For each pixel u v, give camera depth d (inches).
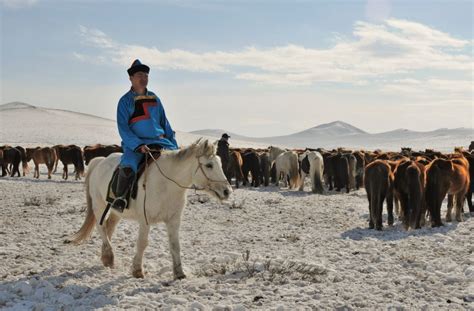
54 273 301.0
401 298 248.5
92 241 404.8
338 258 346.9
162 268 306.7
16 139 3681.1
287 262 316.8
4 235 435.5
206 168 268.8
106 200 299.6
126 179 282.0
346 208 655.8
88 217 332.2
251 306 233.5
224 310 227.0
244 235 444.8
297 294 251.9
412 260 333.7
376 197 488.4
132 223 500.1
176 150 278.7
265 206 666.2
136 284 271.9
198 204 658.8
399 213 594.9
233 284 272.1
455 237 438.9
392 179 507.8
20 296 257.3
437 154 803.4
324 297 248.8
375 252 367.6
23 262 330.6
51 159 1257.4
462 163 561.9
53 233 444.1
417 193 488.1
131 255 357.4
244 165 1092.5
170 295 249.4
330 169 985.5
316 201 743.1
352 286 270.7
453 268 310.3
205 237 436.1
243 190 968.9
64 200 715.4
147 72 294.7
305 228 492.7
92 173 327.3
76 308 231.8
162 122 306.3
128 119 292.8
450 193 544.1
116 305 237.1
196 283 271.6
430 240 421.1
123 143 290.7
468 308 231.8
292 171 1016.9
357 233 467.5
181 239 425.4
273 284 273.9
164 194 275.7
